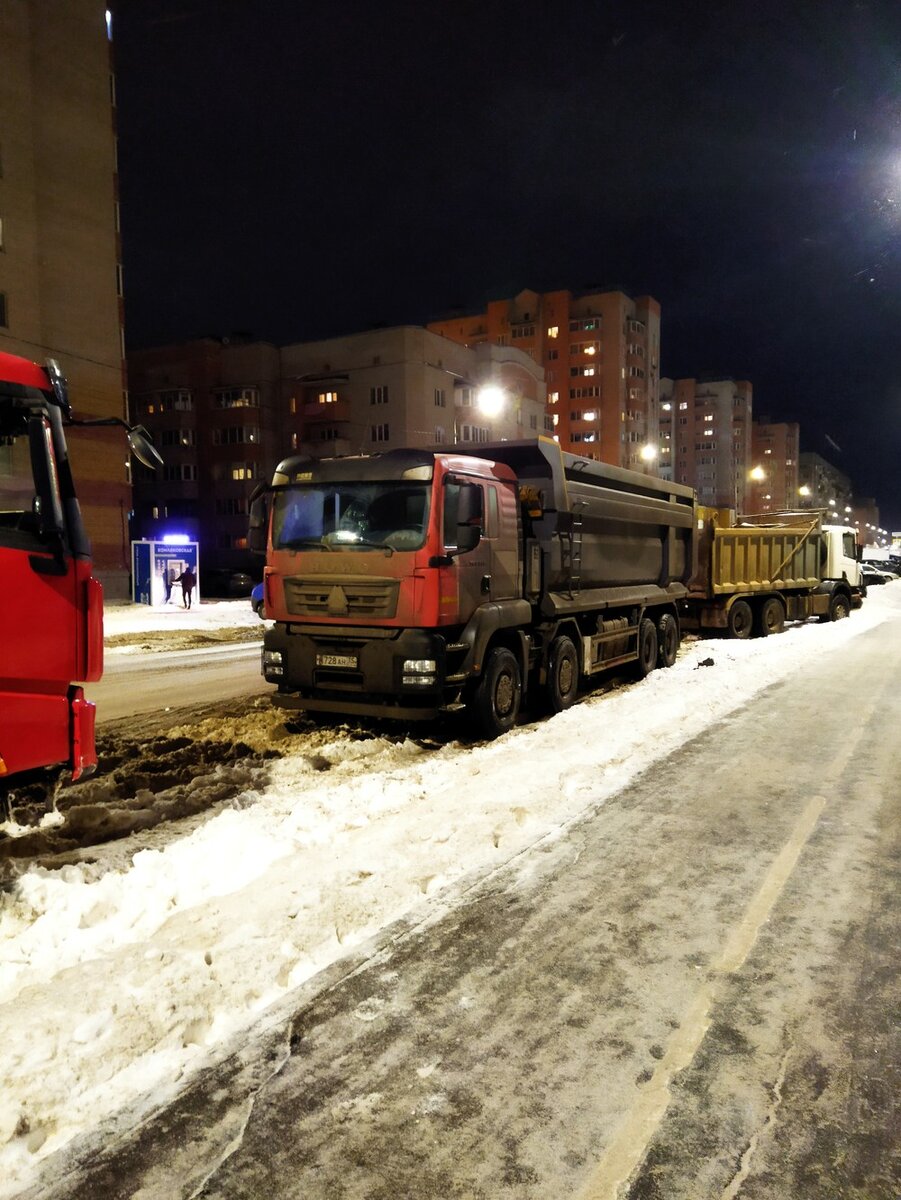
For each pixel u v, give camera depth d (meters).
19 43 29.25
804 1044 2.77
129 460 34.00
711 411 120.50
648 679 11.08
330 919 3.60
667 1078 2.58
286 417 55.84
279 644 7.56
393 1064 2.64
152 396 57.00
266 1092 2.50
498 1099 2.48
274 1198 2.09
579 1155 2.24
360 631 7.15
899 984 3.18
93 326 32.41
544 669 8.80
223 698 10.10
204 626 21.58
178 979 3.08
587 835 4.82
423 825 4.82
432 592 6.86
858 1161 2.22
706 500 120.44
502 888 4.05
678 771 6.28
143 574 28.73
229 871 4.27
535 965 3.30
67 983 3.04
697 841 4.74
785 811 5.31
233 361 55.41
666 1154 2.25
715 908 3.86
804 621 22.31
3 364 3.75
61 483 4.00
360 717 8.62
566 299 79.75
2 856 4.64
